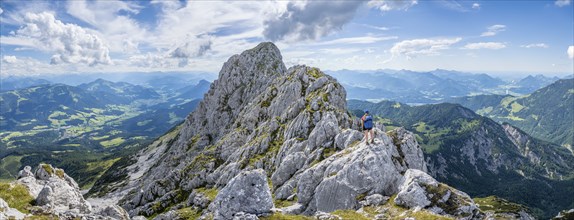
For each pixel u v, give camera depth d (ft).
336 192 191.52
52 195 151.12
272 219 131.13
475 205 151.64
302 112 432.25
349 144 275.18
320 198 197.98
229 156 499.92
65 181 183.93
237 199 138.62
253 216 129.08
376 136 224.74
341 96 491.31
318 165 225.15
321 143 321.93
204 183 488.02
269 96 606.96
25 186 157.48
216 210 139.64
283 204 253.85
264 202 138.62
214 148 569.23
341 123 403.75
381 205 163.22
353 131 286.46
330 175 204.64
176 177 528.63
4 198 141.69
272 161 401.70
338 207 186.91
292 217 133.69
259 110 585.63
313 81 543.80
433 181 163.43
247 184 141.49
